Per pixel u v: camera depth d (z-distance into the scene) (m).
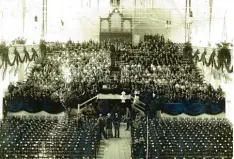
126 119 29.80
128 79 33.34
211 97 30.97
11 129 27.02
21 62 32.78
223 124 28.62
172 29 37.44
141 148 24.17
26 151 24.36
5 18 35.09
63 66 34.78
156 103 31.09
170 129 27.00
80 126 27.38
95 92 31.83
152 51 36.03
